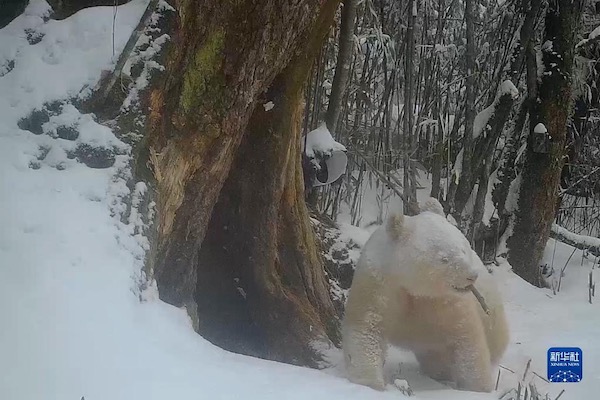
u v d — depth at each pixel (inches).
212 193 193.9
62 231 138.1
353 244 286.0
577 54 369.7
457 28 396.5
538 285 341.4
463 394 171.5
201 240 195.9
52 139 157.2
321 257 269.0
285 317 219.3
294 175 230.4
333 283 269.9
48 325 118.2
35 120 159.6
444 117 363.6
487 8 386.9
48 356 112.4
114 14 168.6
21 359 110.2
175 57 171.0
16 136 156.6
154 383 115.3
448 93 364.8
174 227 186.5
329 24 216.5
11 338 113.1
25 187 145.1
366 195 360.2
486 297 193.5
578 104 391.5
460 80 364.2
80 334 119.3
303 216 238.4
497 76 356.2
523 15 347.3
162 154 172.4
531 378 195.9
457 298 176.9
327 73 349.4
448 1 408.2
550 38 343.0
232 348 221.5
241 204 219.1
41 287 125.0
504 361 212.5
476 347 179.8
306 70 217.3
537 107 343.6
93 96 162.4
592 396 179.3
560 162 344.5
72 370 111.5
